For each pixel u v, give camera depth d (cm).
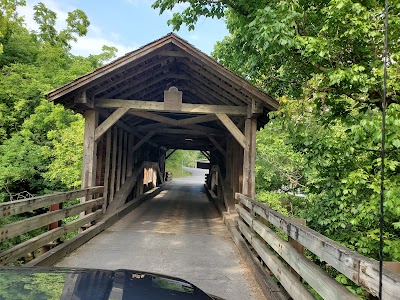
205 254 495
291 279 266
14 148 1137
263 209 401
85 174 670
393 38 419
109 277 138
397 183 399
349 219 498
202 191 1819
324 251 194
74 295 115
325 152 475
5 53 1648
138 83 736
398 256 395
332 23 433
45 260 392
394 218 433
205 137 1357
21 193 1192
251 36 631
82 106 656
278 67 751
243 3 618
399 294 120
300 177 970
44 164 1164
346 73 398
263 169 1048
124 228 694
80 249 501
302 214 630
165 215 910
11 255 322
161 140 1525
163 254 488
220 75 651
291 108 454
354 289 356
